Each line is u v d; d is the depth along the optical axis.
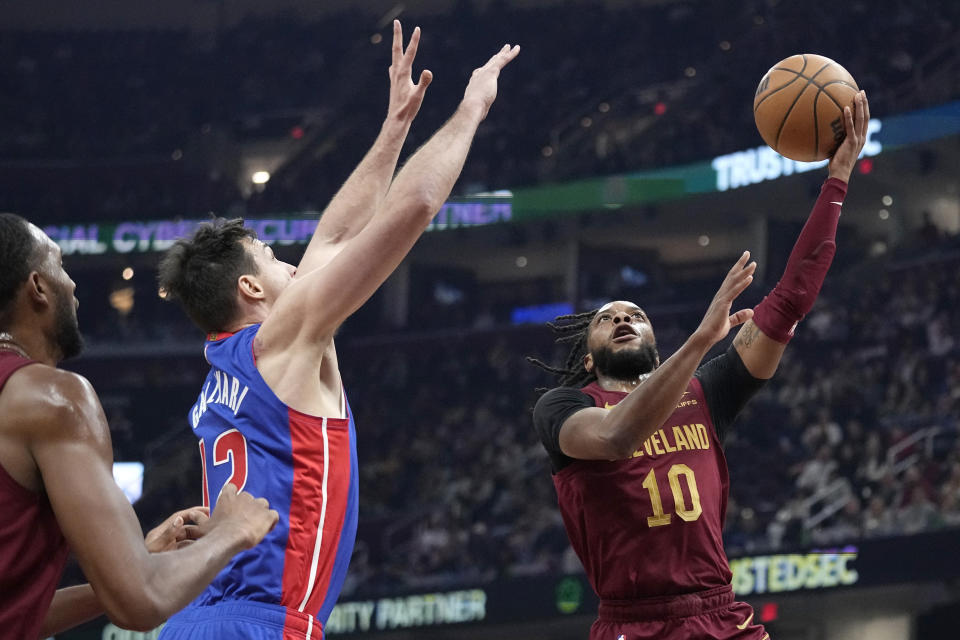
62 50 28.58
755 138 21.08
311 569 2.58
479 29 26.67
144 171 26.42
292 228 24.72
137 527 2.11
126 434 22.95
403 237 2.54
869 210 21.19
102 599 2.05
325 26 28.28
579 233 23.19
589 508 3.56
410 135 25.38
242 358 2.68
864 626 13.99
